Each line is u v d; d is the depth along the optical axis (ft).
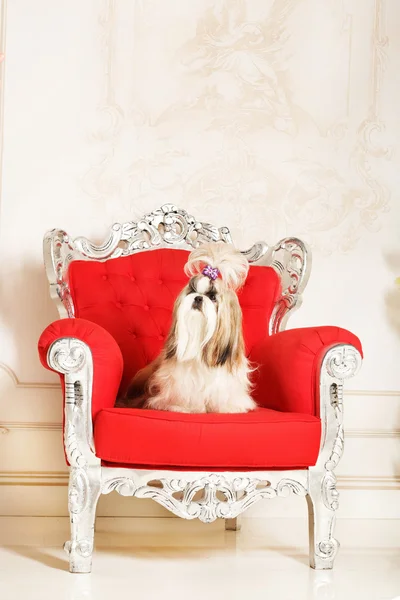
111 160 12.20
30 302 11.95
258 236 12.48
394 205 12.80
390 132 12.85
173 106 12.39
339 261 12.63
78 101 12.17
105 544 10.14
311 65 12.72
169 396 8.97
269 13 12.67
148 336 10.75
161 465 8.37
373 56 12.85
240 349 9.11
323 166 12.67
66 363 8.31
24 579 8.24
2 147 11.98
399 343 12.67
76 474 8.37
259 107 12.59
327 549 8.96
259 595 7.92
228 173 12.46
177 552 9.78
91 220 12.12
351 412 12.46
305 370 8.92
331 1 12.78
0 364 11.82
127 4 12.32
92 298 10.56
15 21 12.10
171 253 11.28
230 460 8.31
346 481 12.32
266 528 11.37
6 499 11.64
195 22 12.50
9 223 11.96
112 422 8.20
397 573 8.93
